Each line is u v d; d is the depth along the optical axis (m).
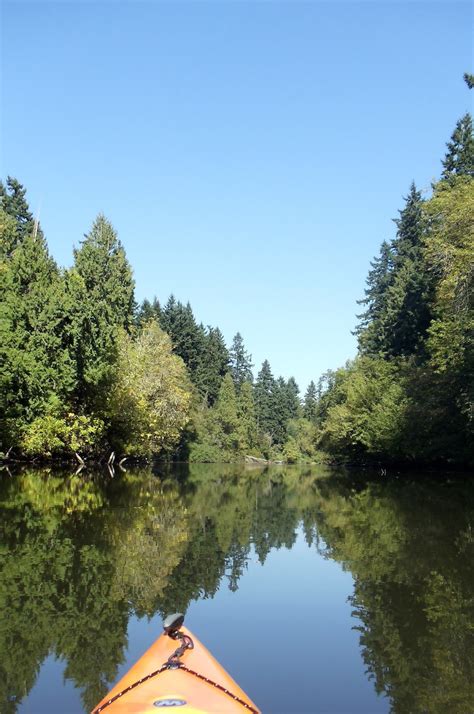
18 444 28.00
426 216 28.72
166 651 5.91
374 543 14.02
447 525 16.47
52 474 29.66
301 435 100.00
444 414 34.16
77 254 46.09
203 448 78.62
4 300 28.44
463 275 24.81
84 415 31.45
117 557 11.84
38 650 7.15
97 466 36.34
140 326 64.62
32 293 28.53
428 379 35.47
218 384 92.69
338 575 10.98
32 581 9.94
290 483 37.03
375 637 7.82
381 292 65.50
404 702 6.03
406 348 47.12
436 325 32.88
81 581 10.02
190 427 69.62
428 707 5.91
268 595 9.62
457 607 8.99
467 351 27.77
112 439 34.81
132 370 35.94
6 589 9.49
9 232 44.31
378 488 29.59
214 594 9.67
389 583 10.38
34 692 6.10
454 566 11.55
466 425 31.27
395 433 37.12
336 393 65.81
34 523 15.19
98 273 45.59
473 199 24.41
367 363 54.88
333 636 7.87
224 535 15.19
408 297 44.69
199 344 88.25
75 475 30.05
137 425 35.56
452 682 6.46
